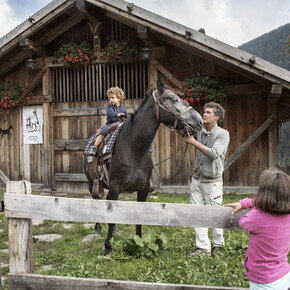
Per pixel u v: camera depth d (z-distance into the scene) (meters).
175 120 3.14
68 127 7.93
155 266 3.05
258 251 1.67
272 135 6.83
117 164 3.43
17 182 2.31
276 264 1.64
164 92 3.22
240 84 6.95
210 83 6.66
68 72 7.93
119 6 6.45
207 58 6.69
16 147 8.32
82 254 3.52
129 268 2.99
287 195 1.58
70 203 2.19
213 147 3.18
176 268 2.98
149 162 3.62
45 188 8.04
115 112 3.89
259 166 7.05
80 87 7.98
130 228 4.54
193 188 3.50
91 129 7.77
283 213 1.62
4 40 7.09
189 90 6.65
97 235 4.36
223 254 3.30
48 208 2.22
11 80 8.30
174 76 7.18
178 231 4.34
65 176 7.90
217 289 2.04
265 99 6.94
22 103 8.12
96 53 7.48
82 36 7.79
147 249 3.33
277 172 1.66
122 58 7.13
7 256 3.58
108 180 3.66
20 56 7.95
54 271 3.09
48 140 8.00
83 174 7.82
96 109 7.66
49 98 7.89
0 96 7.98
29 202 2.25
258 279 1.67
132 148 3.37
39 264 3.33
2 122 8.39
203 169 3.32
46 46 7.94
